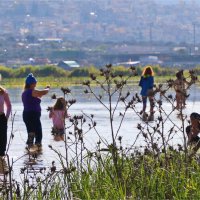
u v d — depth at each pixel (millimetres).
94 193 25094
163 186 25047
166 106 71188
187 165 26297
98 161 27484
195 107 71688
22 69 192125
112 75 26250
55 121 48250
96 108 72375
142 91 63844
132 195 24531
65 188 25750
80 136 27234
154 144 26984
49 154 38625
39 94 44156
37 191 25219
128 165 26844
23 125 56281
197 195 24203
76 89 112938
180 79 26859
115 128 51688
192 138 30328
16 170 33438
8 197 24109
